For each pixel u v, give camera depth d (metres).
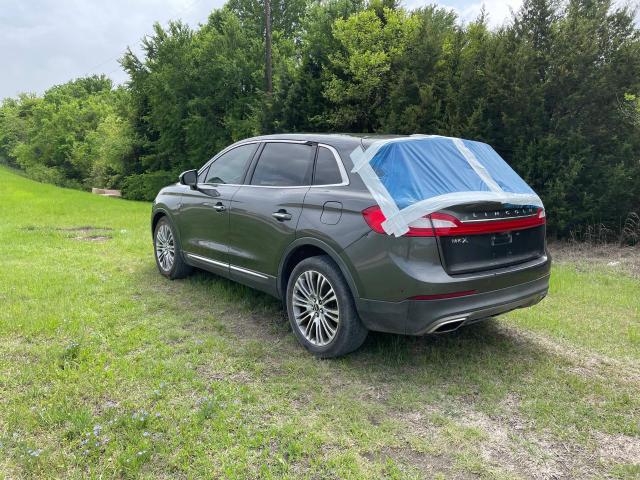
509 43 10.08
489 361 3.92
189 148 31.09
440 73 11.91
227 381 3.54
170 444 2.78
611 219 9.59
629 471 2.66
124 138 36.22
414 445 2.84
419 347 4.20
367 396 3.38
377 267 3.41
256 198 4.52
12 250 7.88
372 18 14.82
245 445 2.79
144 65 33.56
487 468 2.66
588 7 9.78
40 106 69.94
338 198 3.73
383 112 13.06
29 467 2.57
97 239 9.20
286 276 4.32
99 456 2.67
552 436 2.98
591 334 4.60
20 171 69.19
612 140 9.28
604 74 9.04
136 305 5.12
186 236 5.64
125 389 3.38
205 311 5.02
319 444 2.82
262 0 33.16
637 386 3.61
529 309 5.28
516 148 9.77
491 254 3.58
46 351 3.91
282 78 17.14
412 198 3.38
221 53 29.14
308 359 3.93
